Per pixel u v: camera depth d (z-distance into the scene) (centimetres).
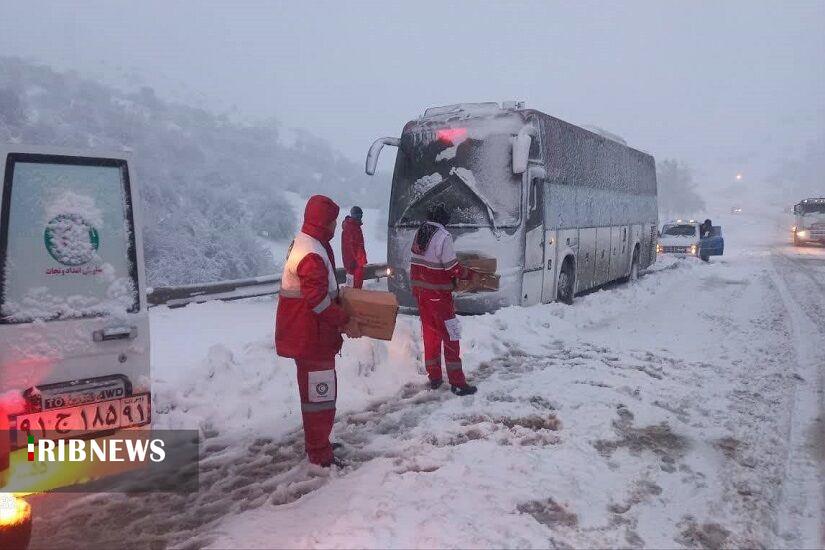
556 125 1077
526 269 960
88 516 380
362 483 405
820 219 3606
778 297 1354
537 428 519
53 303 366
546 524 354
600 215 1334
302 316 425
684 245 2547
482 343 793
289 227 5594
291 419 563
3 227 352
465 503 371
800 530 357
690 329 976
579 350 811
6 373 348
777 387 637
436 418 545
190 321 1069
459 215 969
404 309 1095
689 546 338
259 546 329
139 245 404
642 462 446
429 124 1002
